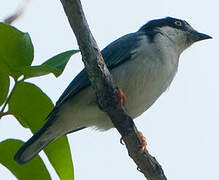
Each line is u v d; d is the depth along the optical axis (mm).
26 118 6930
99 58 7207
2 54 6066
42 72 5969
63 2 6043
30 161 7160
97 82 7520
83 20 6375
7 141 6758
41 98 6742
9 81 6371
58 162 7617
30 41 6180
